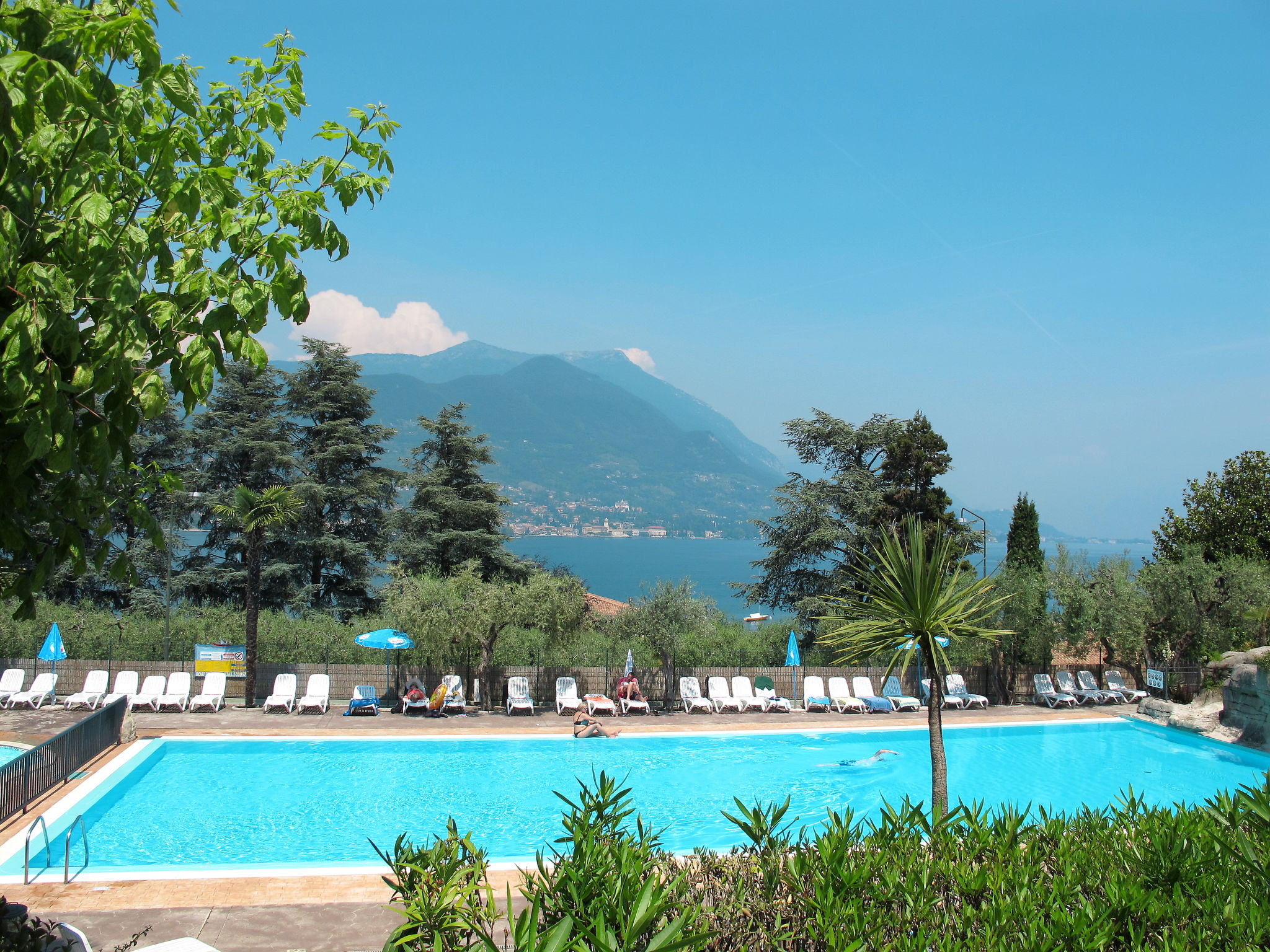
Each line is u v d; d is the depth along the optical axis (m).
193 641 25.05
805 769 18.92
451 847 5.11
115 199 4.82
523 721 21.48
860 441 35.88
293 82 5.79
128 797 15.51
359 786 16.69
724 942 4.69
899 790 17.34
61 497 4.88
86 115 4.50
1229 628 26.97
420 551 39.03
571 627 22.89
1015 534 33.84
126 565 5.34
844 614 12.95
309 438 40.22
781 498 35.16
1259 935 4.30
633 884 4.54
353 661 25.20
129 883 9.98
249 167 5.66
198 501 36.78
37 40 4.32
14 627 24.03
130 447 5.04
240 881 10.09
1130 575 28.19
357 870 10.58
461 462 42.62
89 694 21.06
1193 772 19.19
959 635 10.83
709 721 22.28
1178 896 4.82
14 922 6.04
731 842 14.02
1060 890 4.93
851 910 4.59
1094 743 21.97
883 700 24.56
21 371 4.02
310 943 8.28
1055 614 26.67
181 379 4.79
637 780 17.73
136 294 4.37
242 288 4.75
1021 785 17.95
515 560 41.62
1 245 3.86
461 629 22.06
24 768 13.08
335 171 5.64
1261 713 20.69
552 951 3.54
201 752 18.33
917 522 10.88
